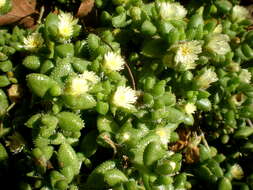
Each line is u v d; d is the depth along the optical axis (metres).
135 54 0.18
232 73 0.18
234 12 0.20
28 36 0.17
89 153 0.15
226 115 0.18
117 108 0.15
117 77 0.16
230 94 0.18
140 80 0.17
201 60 0.17
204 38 0.17
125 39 0.18
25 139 0.16
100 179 0.14
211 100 0.18
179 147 0.18
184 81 0.17
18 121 0.16
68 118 0.14
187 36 0.17
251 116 0.17
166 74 0.17
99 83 0.15
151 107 0.16
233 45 0.19
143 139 0.15
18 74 0.17
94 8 0.20
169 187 0.14
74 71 0.15
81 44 0.17
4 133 0.16
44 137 0.14
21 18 0.19
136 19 0.18
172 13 0.17
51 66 0.16
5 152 0.15
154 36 0.17
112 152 0.16
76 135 0.15
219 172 0.16
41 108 0.16
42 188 0.14
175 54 0.16
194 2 0.21
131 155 0.15
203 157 0.17
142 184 0.15
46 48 0.16
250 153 0.18
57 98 0.15
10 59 0.17
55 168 0.15
